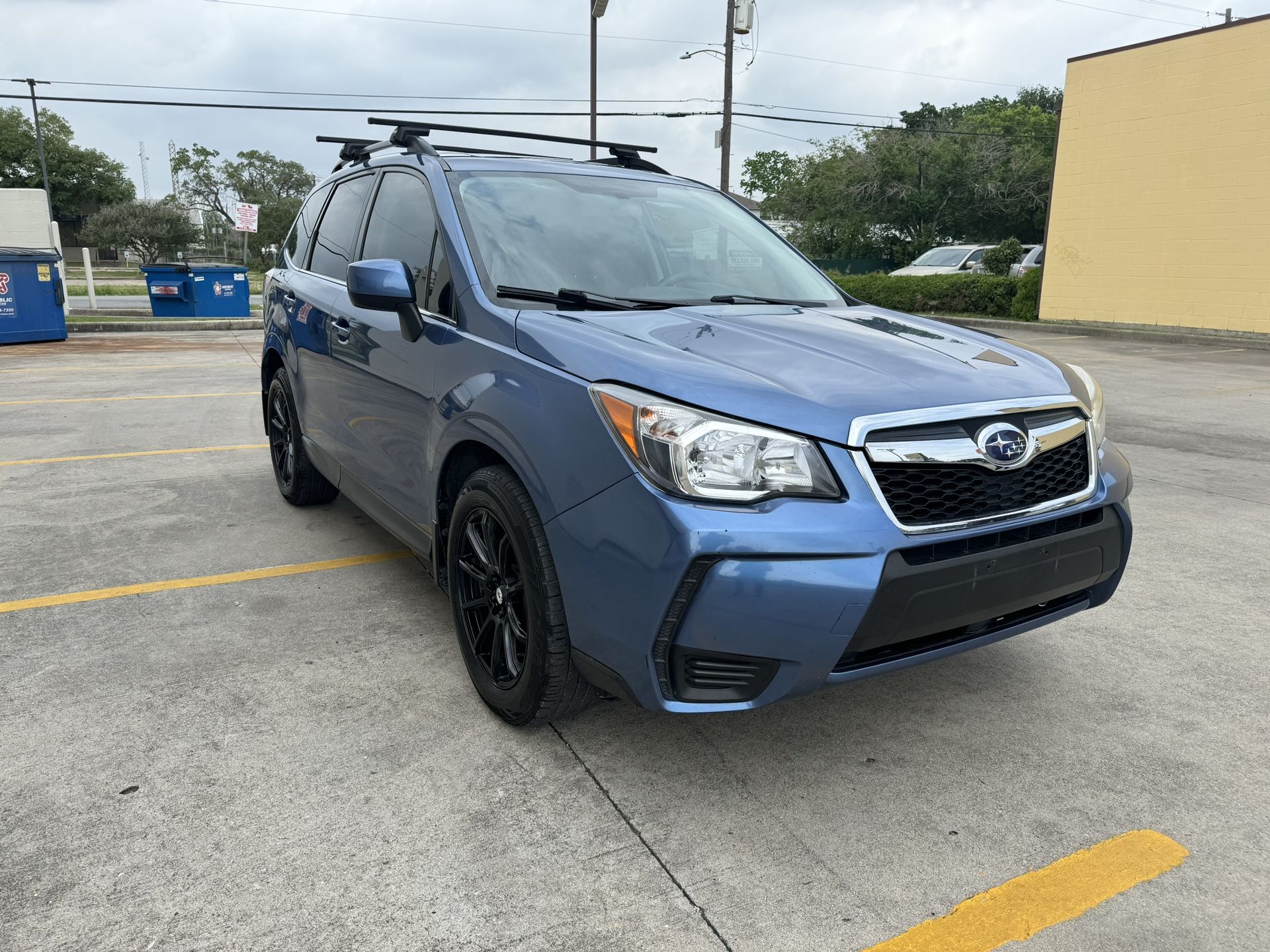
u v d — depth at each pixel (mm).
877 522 2141
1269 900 2045
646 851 2199
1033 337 17172
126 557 4219
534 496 2387
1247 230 16078
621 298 3037
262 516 4914
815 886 2086
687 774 2531
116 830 2230
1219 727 2816
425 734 2709
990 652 3354
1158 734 2768
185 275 18734
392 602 3732
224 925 1927
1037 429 2410
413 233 3367
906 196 37031
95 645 3279
